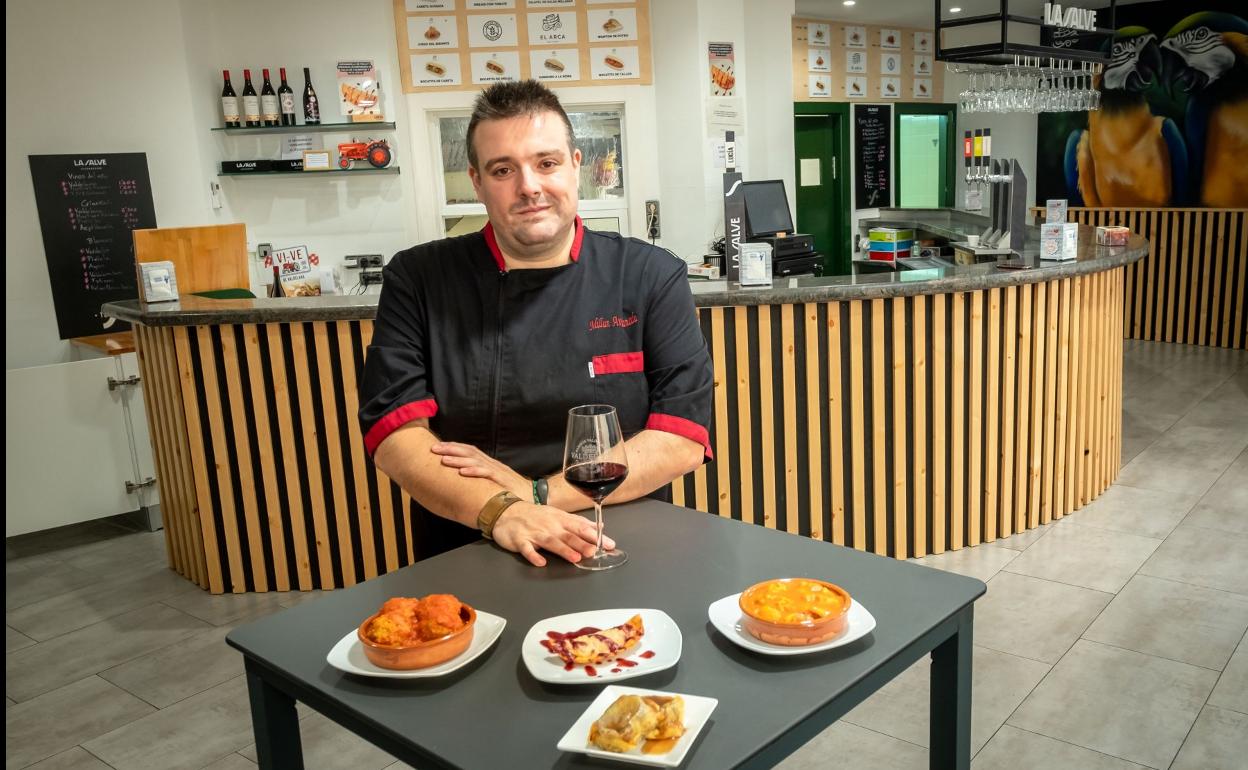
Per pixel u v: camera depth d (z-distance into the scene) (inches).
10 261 199.8
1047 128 348.8
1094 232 215.5
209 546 152.3
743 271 144.5
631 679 49.4
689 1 249.4
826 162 340.8
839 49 329.4
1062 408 166.2
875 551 154.0
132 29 210.8
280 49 231.8
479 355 78.0
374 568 151.6
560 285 78.2
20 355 202.8
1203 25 305.9
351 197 241.0
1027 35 354.6
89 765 106.7
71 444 175.8
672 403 77.9
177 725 114.5
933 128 374.0
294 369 145.7
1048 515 168.7
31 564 171.6
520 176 70.8
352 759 105.3
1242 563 147.4
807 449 148.8
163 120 216.7
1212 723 105.2
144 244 169.6
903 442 151.6
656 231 263.4
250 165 227.8
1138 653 121.4
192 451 148.7
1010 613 134.0
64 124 204.7
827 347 146.4
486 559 66.1
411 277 79.4
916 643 53.9
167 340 145.5
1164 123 319.0
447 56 247.6
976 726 106.7
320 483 148.9
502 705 48.1
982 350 154.5
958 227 263.7
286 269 200.1
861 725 107.8
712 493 148.1
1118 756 100.1
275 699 57.8
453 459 72.6
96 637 140.1
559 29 251.0
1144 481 188.2
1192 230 313.6
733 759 42.6
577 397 78.8
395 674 49.9
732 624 54.0
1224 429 220.8
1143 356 304.8
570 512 73.9
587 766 42.7
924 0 293.7
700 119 254.1
